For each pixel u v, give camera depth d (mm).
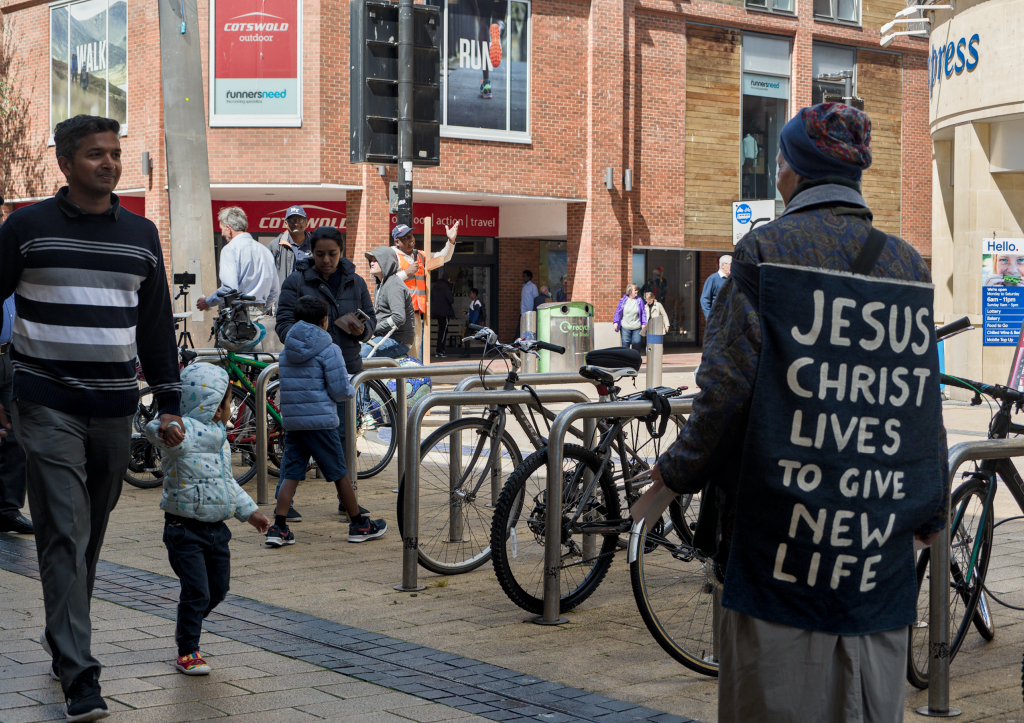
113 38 24672
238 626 5160
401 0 12242
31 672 4402
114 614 5316
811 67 29484
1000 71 16266
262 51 23031
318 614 5449
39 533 3980
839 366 2439
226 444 4605
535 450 5723
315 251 8102
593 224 26719
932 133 18516
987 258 15453
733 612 2566
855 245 2518
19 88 26531
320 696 4164
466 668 4562
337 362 7020
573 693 4254
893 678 2574
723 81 28438
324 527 7680
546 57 25953
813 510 2432
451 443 6301
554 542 5309
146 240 4094
